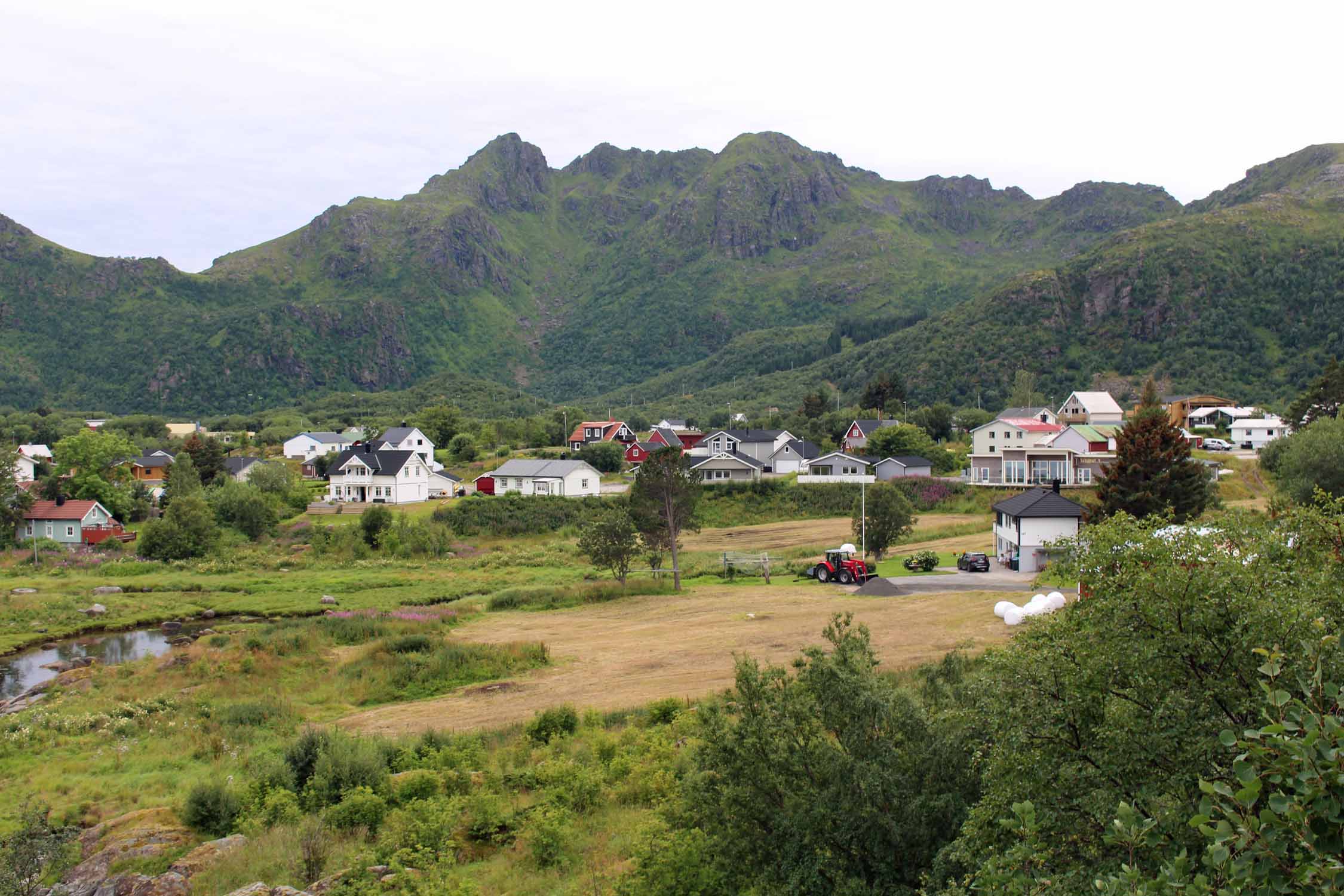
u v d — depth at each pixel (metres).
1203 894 6.23
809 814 12.31
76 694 33.31
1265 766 6.46
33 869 17.20
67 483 85.31
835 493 81.75
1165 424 49.72
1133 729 9.48
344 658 37.59
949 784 12.28
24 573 64.38
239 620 48.47
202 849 18.00
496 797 19.55
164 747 26.92
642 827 16.17
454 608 48.72
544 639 40.44
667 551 65.88
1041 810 9.99
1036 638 11.12
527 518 79.06
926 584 47.38
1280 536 11.48
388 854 17.17
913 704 13.19
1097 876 8.56
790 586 51.00
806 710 13.09
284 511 84.75
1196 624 9.63
